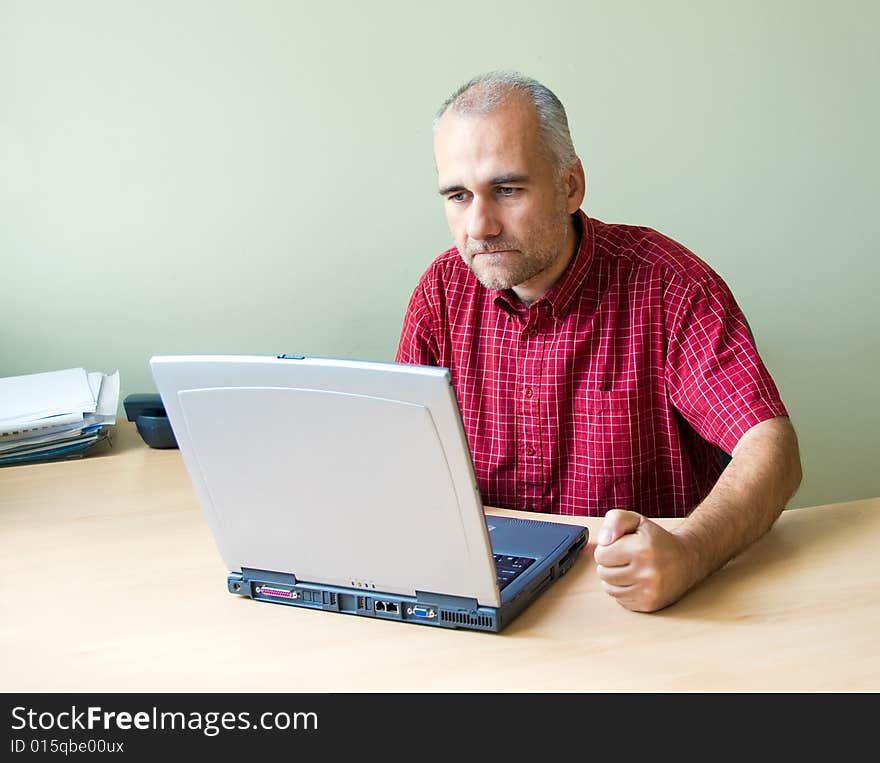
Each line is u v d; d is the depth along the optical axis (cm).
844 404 275
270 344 252
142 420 190
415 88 245
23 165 236
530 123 148
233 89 239
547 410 169
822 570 125
